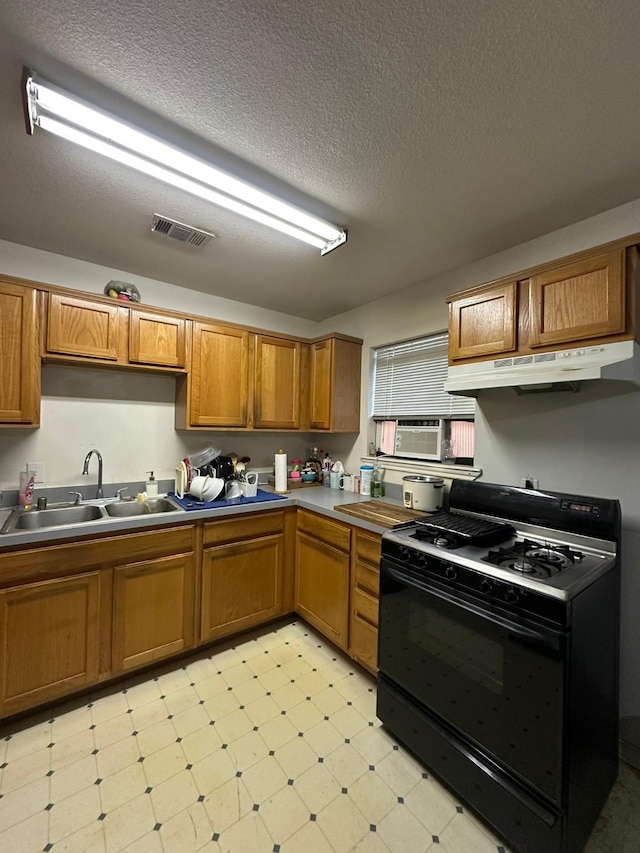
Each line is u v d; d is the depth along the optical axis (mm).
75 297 2135
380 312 2957
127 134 1298
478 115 1240
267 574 2531
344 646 2201
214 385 2650
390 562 1741
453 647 1460
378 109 1225
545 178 1543
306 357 3146
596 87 1127
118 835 1275
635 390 1634
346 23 973
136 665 2018
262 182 1580
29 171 1544
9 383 1944
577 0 900
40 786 1437
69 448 2402
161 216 1865
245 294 2910
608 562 1459
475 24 967
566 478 1834
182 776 1492
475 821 1353
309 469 3342
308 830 1308
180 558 2154
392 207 1746
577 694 1210
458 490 2066
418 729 1554
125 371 2594
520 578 1290
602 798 1391
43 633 1763
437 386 2570
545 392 1906
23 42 1032
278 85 1148
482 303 1844
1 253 2117
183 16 962
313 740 1682
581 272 1519
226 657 2270
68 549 1818
